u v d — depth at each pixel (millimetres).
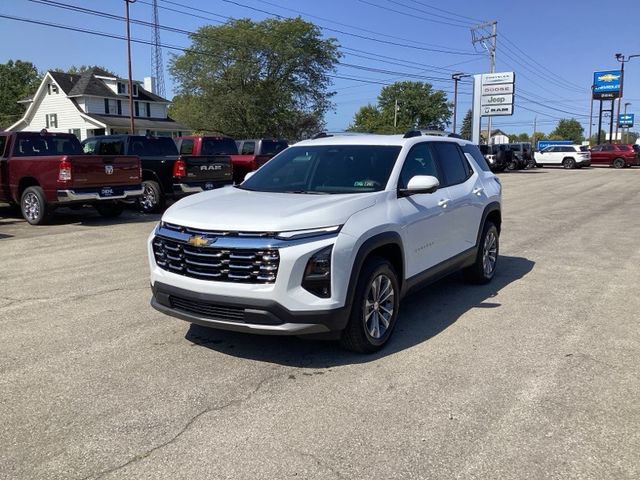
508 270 7805
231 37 49688
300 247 4027
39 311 5781
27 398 3848
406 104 101875
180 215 4516
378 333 4664
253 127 52312
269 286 4000
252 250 4023
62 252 8836
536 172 36344
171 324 5363
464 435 3369
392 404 3756
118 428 3457
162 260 4523
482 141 52344
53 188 11211
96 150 14336
